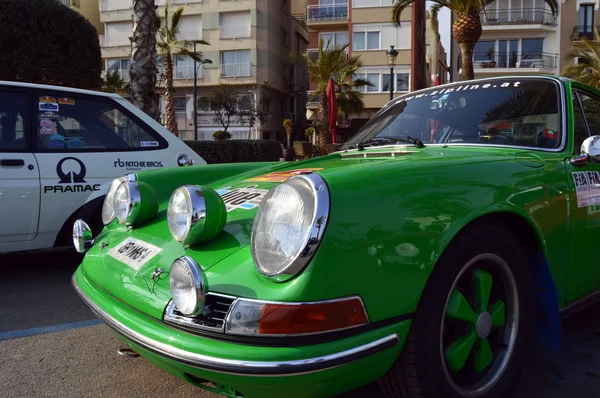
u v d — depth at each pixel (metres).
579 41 35.34
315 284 1.53
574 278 2.51
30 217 4.08
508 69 35.56
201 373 1.60
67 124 4.36
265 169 2.89
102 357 2.82
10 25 9.69
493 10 35.53
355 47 34.56
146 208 2.38
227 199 2.29
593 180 2.62
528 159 2.37
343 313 1.56
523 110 2.80
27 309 3.65
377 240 1.64
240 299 1.59
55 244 4.27
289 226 1.57
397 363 1.76
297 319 1.52
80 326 3.31
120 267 2.10
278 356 1.50
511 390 2.13
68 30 10.60
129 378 2.57
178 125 37.66
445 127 2.96
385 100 34.28
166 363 1.70
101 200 4.34
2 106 4.08
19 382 2.53
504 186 2.08
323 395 1.62
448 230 1.80
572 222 2.43
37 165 4.12
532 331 2.24
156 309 1.78
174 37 27.64
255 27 35.97
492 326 2.08
